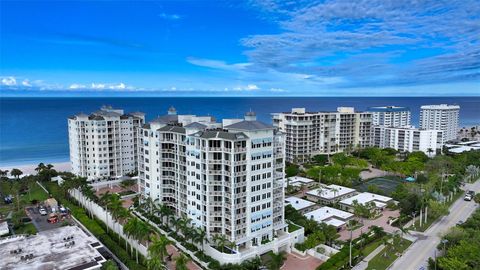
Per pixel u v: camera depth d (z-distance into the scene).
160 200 128.75
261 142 105.25
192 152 110.38
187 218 114.81
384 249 113.62
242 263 95.50
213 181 103.69
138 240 106.88
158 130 125.94
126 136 187.62
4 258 91.81
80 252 96.12
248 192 102.94
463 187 190.25
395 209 152.88
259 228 107.19
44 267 87.25
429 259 99.81
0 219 138.50
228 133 101.50
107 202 131.25
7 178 186.50
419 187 162.00
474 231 108.31
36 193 174.12
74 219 140.75
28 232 124.19
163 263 95.44
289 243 112.06
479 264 90.06
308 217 136.38
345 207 153.50
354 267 101.56
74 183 153.25
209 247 103.44
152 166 132.88
